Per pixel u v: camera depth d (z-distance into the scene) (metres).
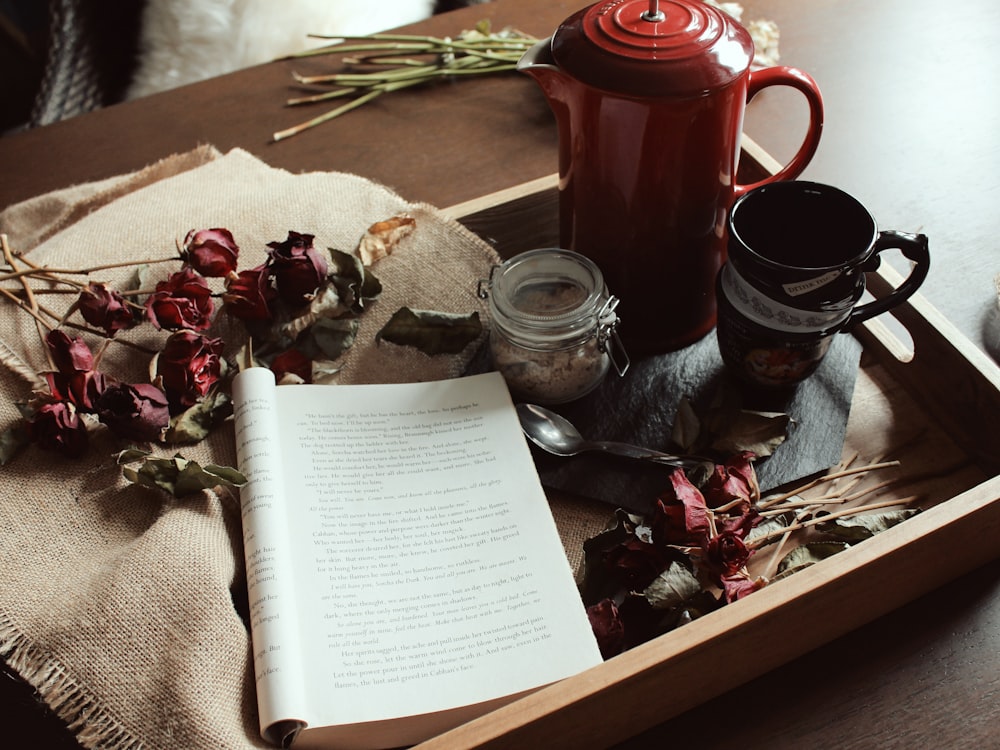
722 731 0.61
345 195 0.84
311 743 0.59
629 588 0.65
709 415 0.71
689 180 0.69
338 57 1.10
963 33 1.07
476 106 1.02
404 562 0.65
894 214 0.89
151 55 1.18
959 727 0.60
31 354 0.73
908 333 0.78
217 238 0.74
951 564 0.64
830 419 0.72
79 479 0.68
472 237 0.81
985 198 0.90
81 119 1.03
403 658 0.61
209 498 0.67
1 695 0.62
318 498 0.67
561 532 0.68
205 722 0.58
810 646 0.63
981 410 0.69
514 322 0.70
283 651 0.60
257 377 0.71
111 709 0.59
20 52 1.44
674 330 0.77
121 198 0.85
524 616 0.63
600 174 0.70
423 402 0.73
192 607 0.61
